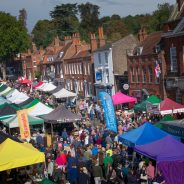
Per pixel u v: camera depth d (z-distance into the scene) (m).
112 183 16.80
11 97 45.69
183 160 14.88
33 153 14.94
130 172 17.05
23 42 106.44
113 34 114.94
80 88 68.56
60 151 20.83
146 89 46.62
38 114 32.94
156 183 15.42
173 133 19.30
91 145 21.72
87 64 64.44
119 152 20.00
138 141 18.28
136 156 19.73
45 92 60.97
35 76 99.31
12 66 124.06
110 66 56.09
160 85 43.25
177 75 40.50
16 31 104.62
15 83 89.19
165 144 15.80
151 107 31.39
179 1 42.66
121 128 27.17
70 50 76.00
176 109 28.50
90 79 63.62
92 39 63.53
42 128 31.62
